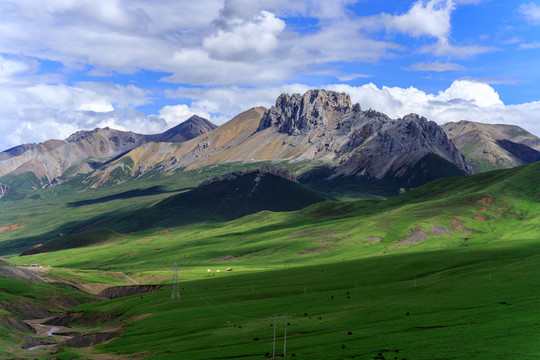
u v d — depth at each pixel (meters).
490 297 124.19
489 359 81.06
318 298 151.50
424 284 151.50
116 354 118.44
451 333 97.06
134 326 146.62
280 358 93.31
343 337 102.38
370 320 114.50
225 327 127.50
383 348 92.00
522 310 108.44
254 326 123.69
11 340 146.12
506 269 153.88
